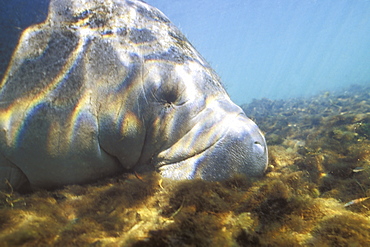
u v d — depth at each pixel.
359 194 0.48
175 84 0.57
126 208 0.45
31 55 0.51
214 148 0.54
